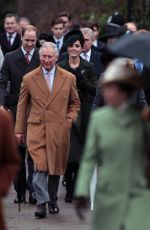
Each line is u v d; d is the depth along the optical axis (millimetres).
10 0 48344
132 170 10727
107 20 32000
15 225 16656
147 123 10766
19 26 27312
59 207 18469
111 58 14828
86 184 10867
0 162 11156
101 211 10812
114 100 10711
